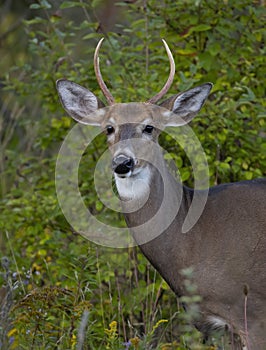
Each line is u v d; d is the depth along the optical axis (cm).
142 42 1412
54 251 1325
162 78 1327
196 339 1030
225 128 1270
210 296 1037
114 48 1333
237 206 1053
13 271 1277
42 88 1404
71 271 1227
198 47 1357
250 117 1295
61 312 1126
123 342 1102
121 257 1251
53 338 1062
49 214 1305
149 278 1259
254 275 1028
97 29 1376
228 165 1230
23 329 1062
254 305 1027
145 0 1337
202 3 1323
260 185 1072
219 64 1323
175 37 1341
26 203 1331
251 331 1030
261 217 1045
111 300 1179
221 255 1035
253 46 1375
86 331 1051
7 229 1337
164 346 1116
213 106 1256
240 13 1365
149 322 1150
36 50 1410
